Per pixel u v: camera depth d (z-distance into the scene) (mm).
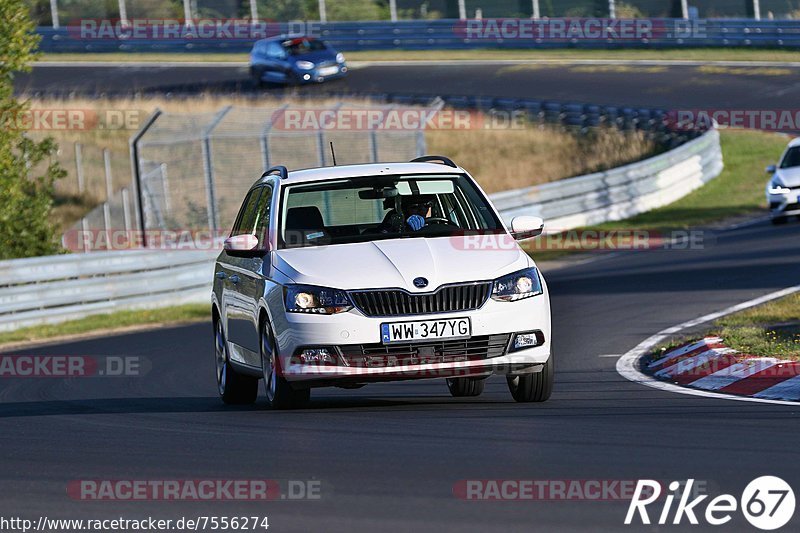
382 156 123438
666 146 130000
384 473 22188
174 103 147875
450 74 162250
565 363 42094
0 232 80062
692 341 41406
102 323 69438
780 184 88000
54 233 83125
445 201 34031
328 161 104188
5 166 79438
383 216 33344
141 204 87625
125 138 138375
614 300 58469
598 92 146500
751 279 60906
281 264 31531
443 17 191250
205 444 26750
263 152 98312
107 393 42031
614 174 102875
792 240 76938
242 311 34281
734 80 148250
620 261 77125
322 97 146875
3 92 78875
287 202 33500
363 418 29562
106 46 196625
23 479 23562
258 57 158750
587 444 24359
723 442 24062
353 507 19578
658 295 58594
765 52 162125
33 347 61188
